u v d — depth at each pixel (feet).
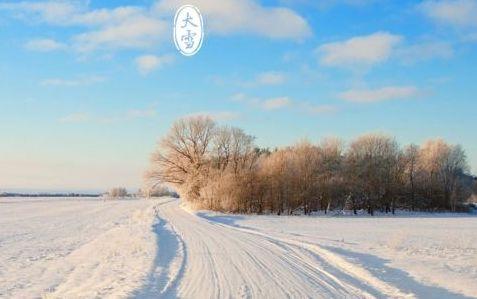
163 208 255.70
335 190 259.80
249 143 257.75
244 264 61.98
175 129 253.85
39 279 52.90
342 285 48.55
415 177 294.87
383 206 268.82
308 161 252.42
